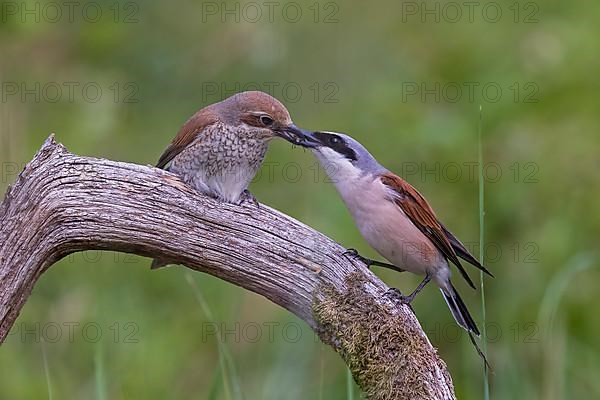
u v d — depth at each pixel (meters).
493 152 12.15
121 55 14.93
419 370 7.64
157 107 14.73
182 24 15.10
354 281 7.77
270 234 7.80
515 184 11.94
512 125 12.20
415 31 14.60
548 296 10.24
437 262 9.25
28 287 7.75
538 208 11.92
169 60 14.81
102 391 8.90
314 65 14.95
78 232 7.68
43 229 7.63
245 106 8.87
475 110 12.40
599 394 11.27
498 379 11.24
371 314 7.71
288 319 11.38
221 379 9.16
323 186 13.30
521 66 12.73
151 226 7.71
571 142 11.91
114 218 7.68
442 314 12.02
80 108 13.84
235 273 7.87
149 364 11.48
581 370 11.28
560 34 12.77
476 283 12.02
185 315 12.32
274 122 8.95
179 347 11.86
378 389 7.68
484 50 13.27
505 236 12.02
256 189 13.88
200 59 14.92
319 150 9.38
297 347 10.98
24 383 11.30
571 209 11.77
